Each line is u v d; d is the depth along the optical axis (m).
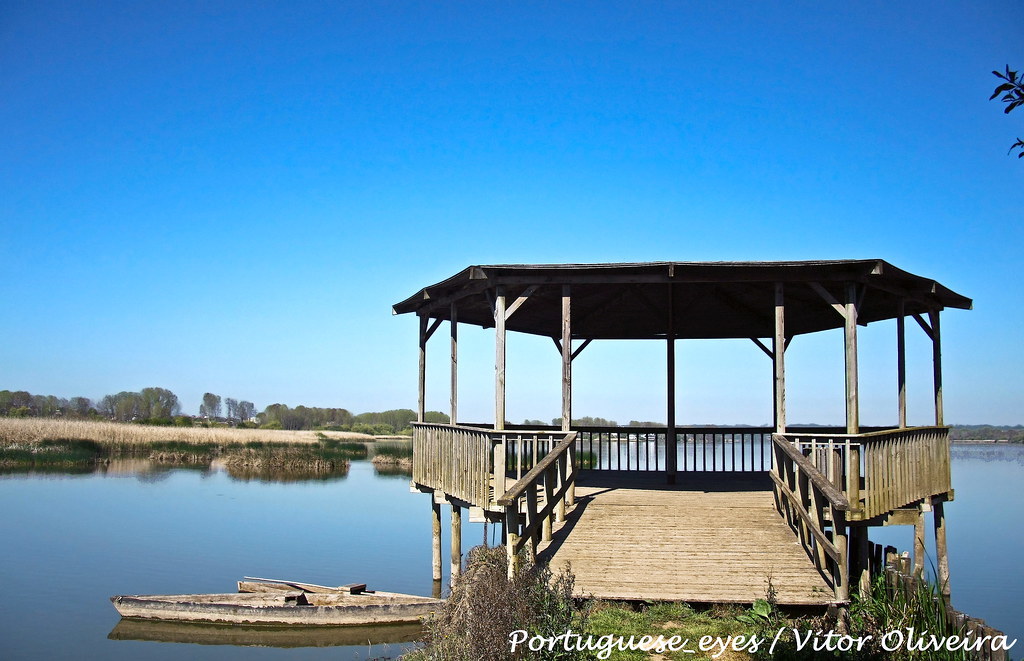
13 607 14.40
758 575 8.66
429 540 21.33
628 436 16.16
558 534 9.98
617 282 11.01
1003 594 14.50
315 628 12.78
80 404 118.38
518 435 10.53
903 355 12.31
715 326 16.47
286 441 57.41
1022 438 105.44
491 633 6.42
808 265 10.46
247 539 21.28
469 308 14.16
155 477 37.09
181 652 11.90
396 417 115.69
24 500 28.27
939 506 13.38
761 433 15.90
